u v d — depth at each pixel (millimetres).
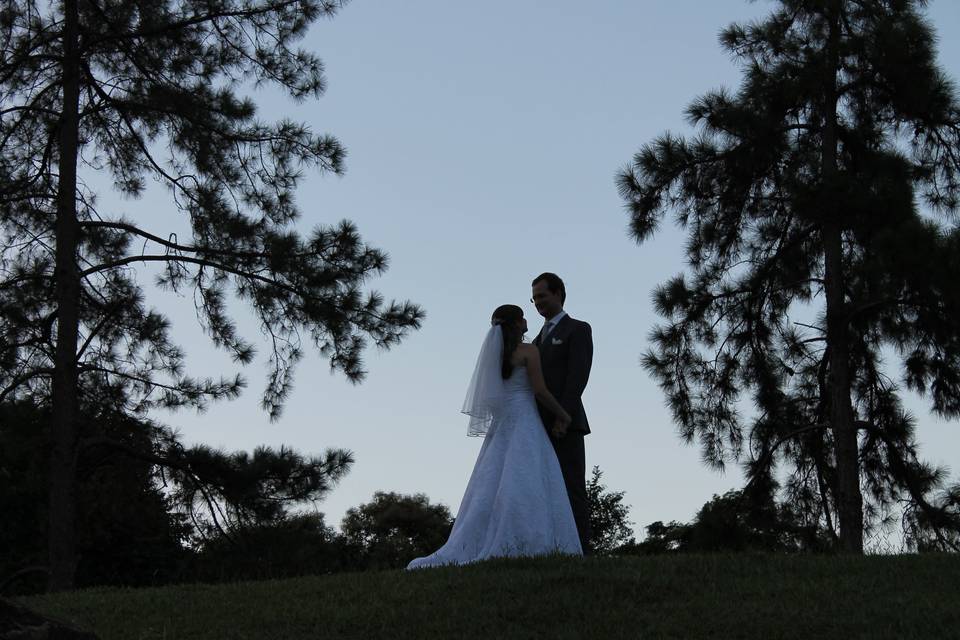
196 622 9188
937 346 19688
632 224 21062
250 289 19719
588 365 10523
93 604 10211
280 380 19938
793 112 21141
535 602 8867
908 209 18469
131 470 20000
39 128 20312
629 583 9336
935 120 19844
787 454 21766
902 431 20594
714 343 21578
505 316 10594
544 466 10398
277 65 20562
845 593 9070
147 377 20141
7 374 19500
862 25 20672
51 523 18938
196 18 20078
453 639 8234
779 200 20500
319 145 20234
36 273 20109
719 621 8367
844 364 20188
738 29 21078
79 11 20172
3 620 6754
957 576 9570
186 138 20297
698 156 20609
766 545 20953
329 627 8672
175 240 19953
